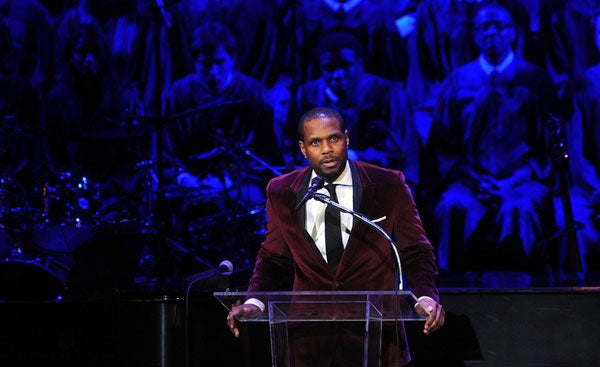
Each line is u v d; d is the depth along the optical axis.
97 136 20.84
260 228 20.34
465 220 22.80
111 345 10.59
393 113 23.30
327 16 23.59
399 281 7.75
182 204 22.83
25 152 23.83
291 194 8.61
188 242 20.38
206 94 23.80
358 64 23.44
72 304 10.76
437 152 23.06
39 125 24.31
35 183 19.72
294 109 23.47
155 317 10.20
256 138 23.52
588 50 22.62
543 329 10.02
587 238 22.34
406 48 23.34
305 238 8.43
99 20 24.52
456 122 23.03
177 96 23.94
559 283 10.77
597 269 22.22
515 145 22.73
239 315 7.99
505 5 22.97
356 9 23.53
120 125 20.22
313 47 23.62
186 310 10.07
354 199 8.50
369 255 8.34
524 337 10.07
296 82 23.58
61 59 24.56
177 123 23.56
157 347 10.17
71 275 12.30
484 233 22.72
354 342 8.09
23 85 24.47
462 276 13.20
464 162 22.95
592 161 22.47
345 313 7.81
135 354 10.23
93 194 19.98
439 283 11.43
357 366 8.06
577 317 9.95
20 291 14.62
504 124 22.81
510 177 22.72
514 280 11.69
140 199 21.83
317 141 8.27
